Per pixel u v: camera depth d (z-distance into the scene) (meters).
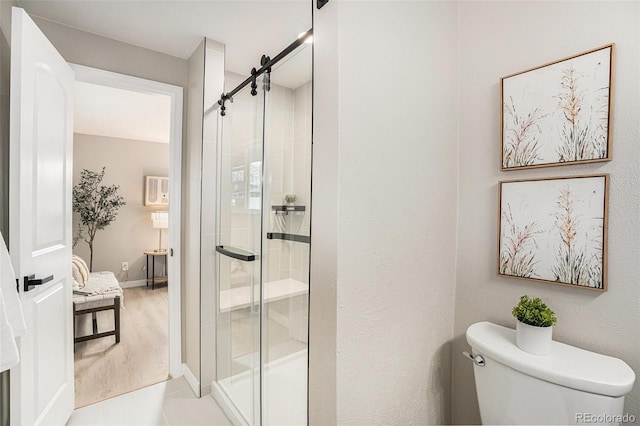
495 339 1.09
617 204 0.95
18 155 1.31
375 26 0.98
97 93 3.11
